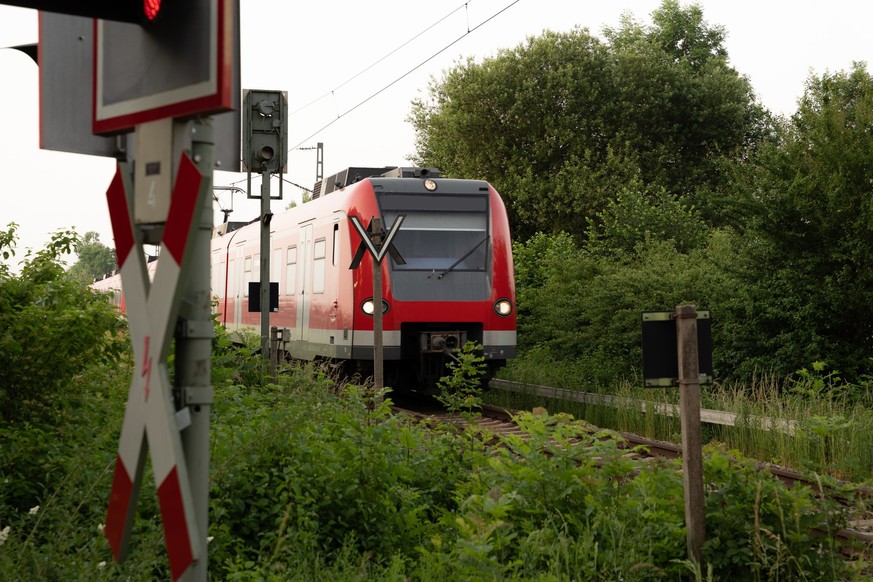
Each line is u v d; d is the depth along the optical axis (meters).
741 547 5.21
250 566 5.07
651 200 32.59
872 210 13.35
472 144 34.50
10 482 5.64
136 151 2.78
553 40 34.72
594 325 17.64
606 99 34.88
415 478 7.09
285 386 9.12
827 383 13.74
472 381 8.59
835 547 5.52
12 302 6.32
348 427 7.14
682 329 5.39
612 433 6.19
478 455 7.48
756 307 14.56
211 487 5.75
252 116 14.10
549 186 33.06
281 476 6.28
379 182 14.93
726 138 36.31
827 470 9.39
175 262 2.55
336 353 15.03
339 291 14.99
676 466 6.22
